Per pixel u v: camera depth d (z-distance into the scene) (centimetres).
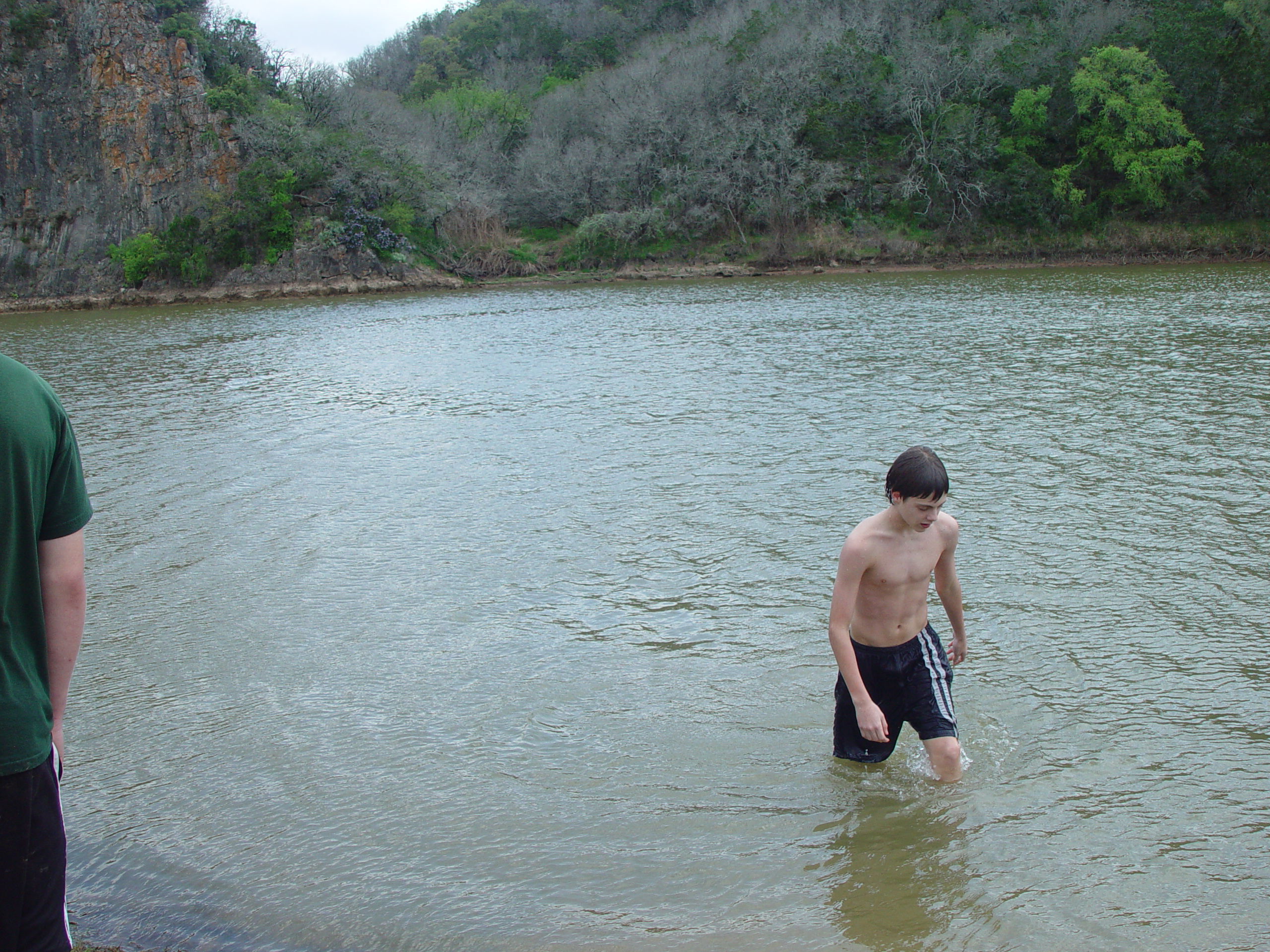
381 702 567
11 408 245
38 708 258
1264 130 5622
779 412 1358
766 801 451
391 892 399
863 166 6162
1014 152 5778
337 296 5400
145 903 399
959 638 475
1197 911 366
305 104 6300
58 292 5525
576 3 10944
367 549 838
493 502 969
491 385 1733
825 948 356
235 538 882
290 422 1429
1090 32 6144
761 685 563
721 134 6216
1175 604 652
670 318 3086
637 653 616
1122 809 432
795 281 5138
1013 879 389
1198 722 504
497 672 598
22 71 5534
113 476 1123
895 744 490
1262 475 937
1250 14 5700
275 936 377
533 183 6644
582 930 371
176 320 4094
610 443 1209
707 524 868
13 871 255
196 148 5659
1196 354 1705
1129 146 5603
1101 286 3688
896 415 1298
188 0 7538
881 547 426
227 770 500
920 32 6731
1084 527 815
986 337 2120
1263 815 423
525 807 455
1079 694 539
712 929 369
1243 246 5356
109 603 734
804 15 7175
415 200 5969
